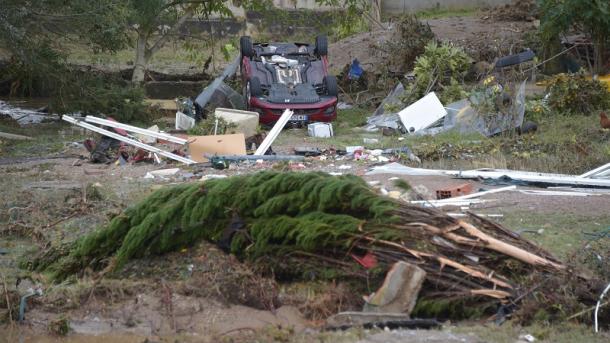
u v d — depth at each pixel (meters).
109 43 47.72
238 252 19.19
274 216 18.72
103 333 16.80
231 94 46.69
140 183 29.95
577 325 16.53
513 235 18.36
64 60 48.47
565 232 22.22
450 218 17.94
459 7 77.62
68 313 17.75
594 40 53.28
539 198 26.45
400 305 16.95
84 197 26.30
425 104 43.09
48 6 43.03
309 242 18.00
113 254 20.02
